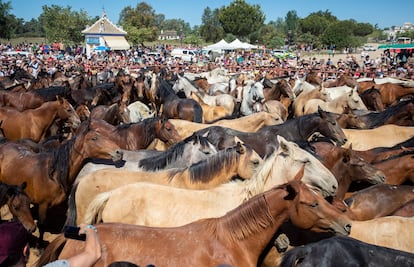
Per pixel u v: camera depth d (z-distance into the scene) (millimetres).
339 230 4719
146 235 4527
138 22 95500
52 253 4598
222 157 6781
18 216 7199
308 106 16812
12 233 2873
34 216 9766
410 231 5367
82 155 8023
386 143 10781
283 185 4738
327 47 88938
